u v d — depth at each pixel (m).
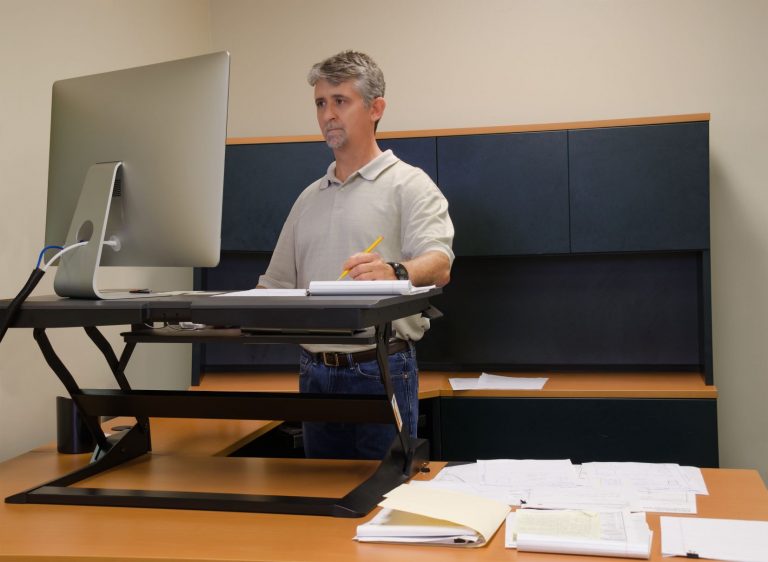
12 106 2.27
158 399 1.74
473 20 3.46
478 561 1.17
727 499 1.43
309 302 1.38
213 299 1.49
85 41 2.65
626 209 3.04
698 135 2.99
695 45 3.29
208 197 1.59
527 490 1.49
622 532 1.22
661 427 2.87
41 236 2.40
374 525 1.29
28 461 1.93
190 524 1.37
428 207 2.12
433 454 3.00
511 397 2.95
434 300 3.48
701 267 3.13
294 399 1.67
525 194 3.11
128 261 1.68
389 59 3.53
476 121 3.46
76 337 2.60
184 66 1.62
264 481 1.65
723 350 3.26
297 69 3.60
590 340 3.38
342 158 2.24
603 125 3.05
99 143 1.69
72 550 1.24
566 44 3.39
